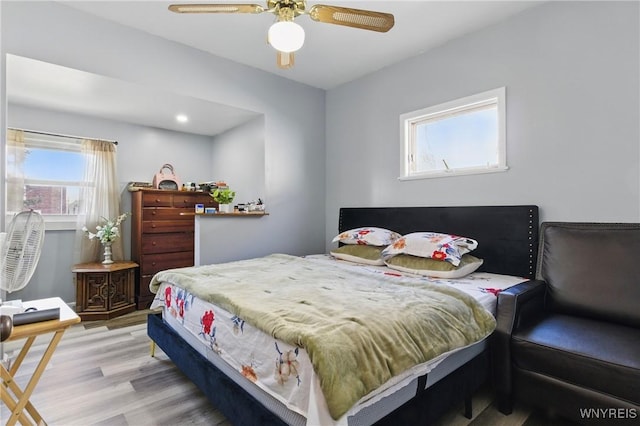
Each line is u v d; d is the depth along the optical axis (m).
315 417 0.98
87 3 2.34
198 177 4.54
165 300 2.23
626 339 1.49
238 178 4.01
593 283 1.86
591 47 2.12
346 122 3.81
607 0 2.06
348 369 1.02
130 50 2.64
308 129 3.89
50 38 2.30
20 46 2.19
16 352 2.38
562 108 2.24
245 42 2.89
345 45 2.92
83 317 3.16
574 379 1.41
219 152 4.47
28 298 3.30
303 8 1.72
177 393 1.88
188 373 1.77
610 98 2.05
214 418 1.65
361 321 1.23
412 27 2.64
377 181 3.47
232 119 3.71
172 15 2.49
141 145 4.03
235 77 3.25
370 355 1.10
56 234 3.47
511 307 1.69
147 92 2.85
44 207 3.43
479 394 1.89
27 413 1.64
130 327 3.01
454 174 2.83
